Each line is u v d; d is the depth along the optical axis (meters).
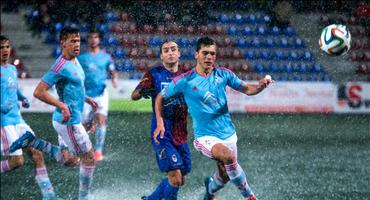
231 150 17.70
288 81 53.09
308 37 60.78
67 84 19.62
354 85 51.56
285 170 26.50
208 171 26.27
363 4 62.34
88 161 20.12
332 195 21.27
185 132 18.47
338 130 41.34
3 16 58.91
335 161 29.22
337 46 19.11
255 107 50.69
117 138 35.75
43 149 19.88
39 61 56.53
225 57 58.22
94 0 59.47
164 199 18.00
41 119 43.62
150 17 59.38
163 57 18.64
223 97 18.08
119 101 49.09
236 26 60.41
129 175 25.08
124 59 56.56
